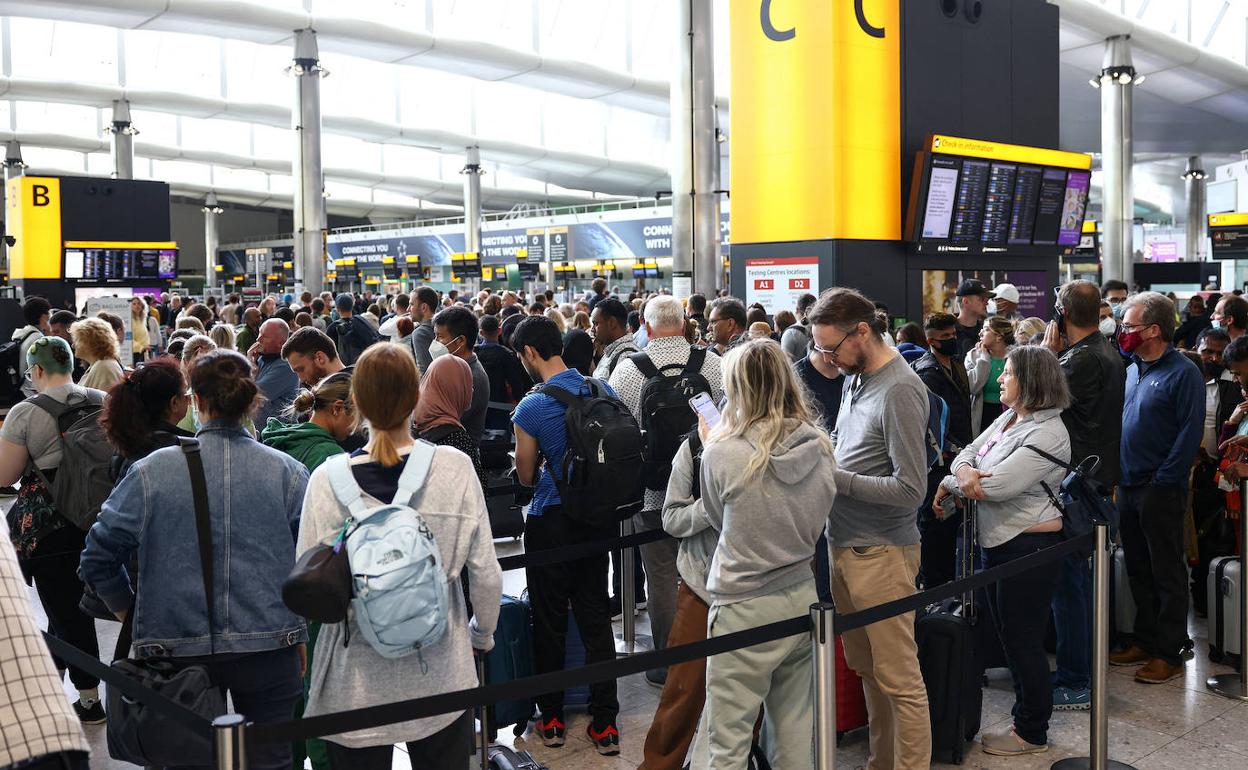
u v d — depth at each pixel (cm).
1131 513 461
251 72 3638
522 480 393
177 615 265
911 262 1055
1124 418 463
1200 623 533
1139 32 2803
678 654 264
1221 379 550
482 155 4362
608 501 370
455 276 3853
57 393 378
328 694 233
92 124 4200
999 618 379
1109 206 2820
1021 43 1169
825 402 441
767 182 1053
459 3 2927
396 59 2923
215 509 268
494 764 357
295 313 1083
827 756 278
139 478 266
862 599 325
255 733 205
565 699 439
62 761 131
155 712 244
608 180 4944
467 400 409
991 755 380
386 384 239
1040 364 369
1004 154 1081
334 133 3891
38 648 134
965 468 374
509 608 405
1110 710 419
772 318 1022
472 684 244
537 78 3136
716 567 294
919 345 562
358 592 220
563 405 386
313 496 238
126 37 3409
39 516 393
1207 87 3297
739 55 1068
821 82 998
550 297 1594
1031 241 1152
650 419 399
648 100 3400
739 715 289
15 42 3288
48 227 2178
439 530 240
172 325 1911
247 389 277
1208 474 549
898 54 1034
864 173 1014
